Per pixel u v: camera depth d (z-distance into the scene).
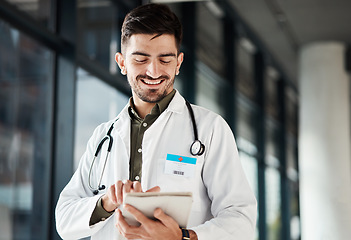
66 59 3.87
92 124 4.17
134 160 1.57
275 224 9.55
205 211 1.56
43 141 4.20
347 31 7.88
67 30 3.89
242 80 7.92
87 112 4.12
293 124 11.35
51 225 3.74
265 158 8.80
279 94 10.23
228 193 1.52
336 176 7.93
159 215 1.28
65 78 3.86
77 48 3.92
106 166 1.60
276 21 7.55
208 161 1.56
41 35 3.64
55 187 3.77
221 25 7.29
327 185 7.93
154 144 1.57
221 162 1.55
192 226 1.53
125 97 4.68
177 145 1.57
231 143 1.59
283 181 10.12
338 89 8.22
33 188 4.40
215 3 6.69
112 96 4.48
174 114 1.61
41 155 4.25
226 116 7.24
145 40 1.47
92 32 4.21
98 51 4.33
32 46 4.05
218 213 1.51
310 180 8.02
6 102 4.50
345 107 8.24
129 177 1.56
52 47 3.82
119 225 1.32
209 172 1.56
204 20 6.54
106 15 4.48
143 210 1.29
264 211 8.64
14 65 4.36
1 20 3.32
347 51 8.33
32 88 4.19
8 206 4.52
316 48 8.33
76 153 4.00
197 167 1.55
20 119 4.46
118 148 1.59
